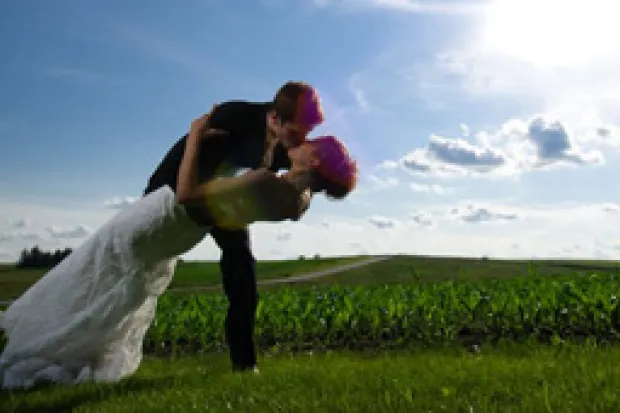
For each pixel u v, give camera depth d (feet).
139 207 18.81
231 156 16.83
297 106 15.62
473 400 13.01
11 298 118.83
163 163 18.65
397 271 123.34
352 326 30.58
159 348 32.91
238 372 18.26
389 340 30.30
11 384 19.29
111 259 19.22
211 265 167.53
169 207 18.10
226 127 16.43
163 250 18.99
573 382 14.02
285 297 34.86
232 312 18.97
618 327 27.63
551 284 31.50
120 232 18.99
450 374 15.76
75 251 20.11
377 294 35.63
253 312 19.15
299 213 15.89
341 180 15.01
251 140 16.63
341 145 15.15
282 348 30.60
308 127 15.76
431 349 26.68
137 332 20.76
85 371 19.63
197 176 15.96
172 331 32.68
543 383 13.93
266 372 18.01
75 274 19.56
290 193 15.30
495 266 116.06
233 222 16.51
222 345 32.45
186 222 18.15
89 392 17.21
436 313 30.17
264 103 16.79
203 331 32.27
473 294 30.78
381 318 31.07
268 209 15.66
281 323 31.89
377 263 135.64
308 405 13.32
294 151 15.37
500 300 29.76
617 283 32.19
